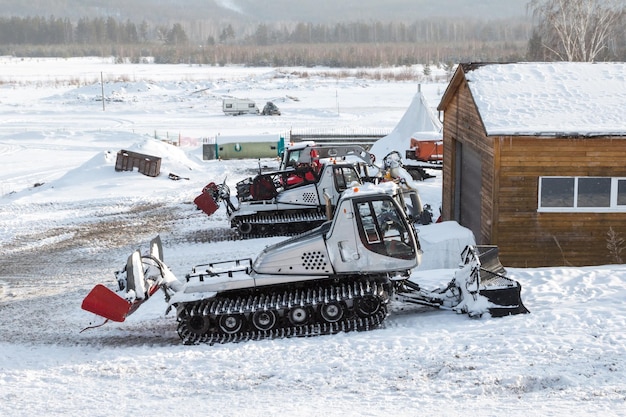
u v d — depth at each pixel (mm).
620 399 13742
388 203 20062
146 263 21016
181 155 64375
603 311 19062
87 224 42250
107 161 58938
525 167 26578
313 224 36812
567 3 68812
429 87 152250
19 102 130500
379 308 19719
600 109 27469
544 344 16922
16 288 28969
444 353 16953
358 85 159375
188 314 19953
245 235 37094
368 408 14117
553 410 13406
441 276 24516
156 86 152250
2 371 18500
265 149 70375
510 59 167250
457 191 34938
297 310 19906
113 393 16188
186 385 16406
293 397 15078
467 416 13359
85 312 24750
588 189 26703
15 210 47125
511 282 19953
